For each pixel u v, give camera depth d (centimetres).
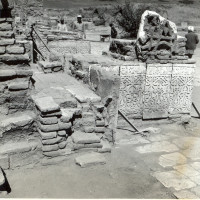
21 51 498
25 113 499
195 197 409
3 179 388
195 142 605
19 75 493
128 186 430
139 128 674
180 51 691
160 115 691
